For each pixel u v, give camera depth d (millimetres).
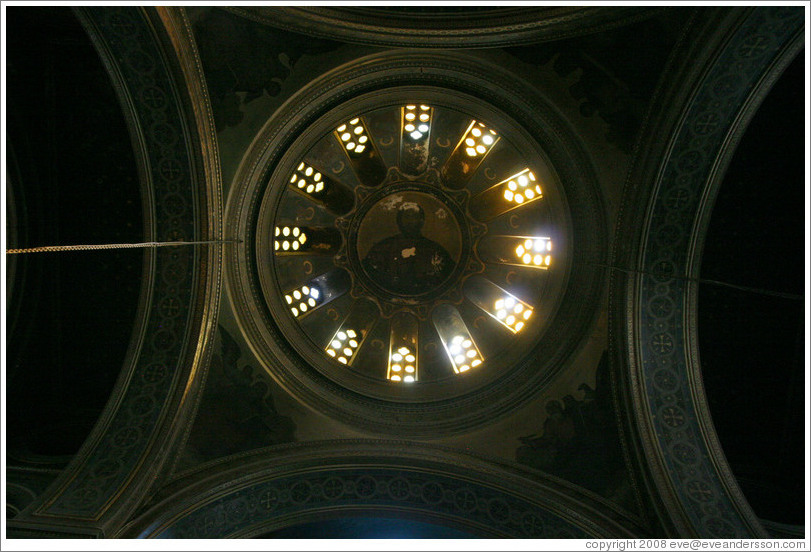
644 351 9648
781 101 10516
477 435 10234
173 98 8719
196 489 8781
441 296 12039
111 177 11461
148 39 8125
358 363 11516
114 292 11695
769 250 11156
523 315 11438
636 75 9180
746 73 8258
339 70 9766
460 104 10438
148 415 9070
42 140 11125
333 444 10086
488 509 9688
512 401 10445
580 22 8961
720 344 11344
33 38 10398
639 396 9523
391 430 10359
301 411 10328
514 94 9961
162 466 8742
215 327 9883
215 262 9688
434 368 11500
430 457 9984
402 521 9969
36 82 10797
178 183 9336
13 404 11008
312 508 9680
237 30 8938
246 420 9867
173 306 9625
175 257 9594
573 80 9586
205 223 9516
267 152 9969
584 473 9539
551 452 9867
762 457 10969
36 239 11484
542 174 10609
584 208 10242
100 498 7949
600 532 8820
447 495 9867
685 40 8539
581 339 10250
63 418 11172
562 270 10672
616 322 9906
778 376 11125
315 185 11484
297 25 9062
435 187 11961
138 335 9484
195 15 8555
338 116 10469
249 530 9281
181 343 9531
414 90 10312
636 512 9031
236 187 9883
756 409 11164
